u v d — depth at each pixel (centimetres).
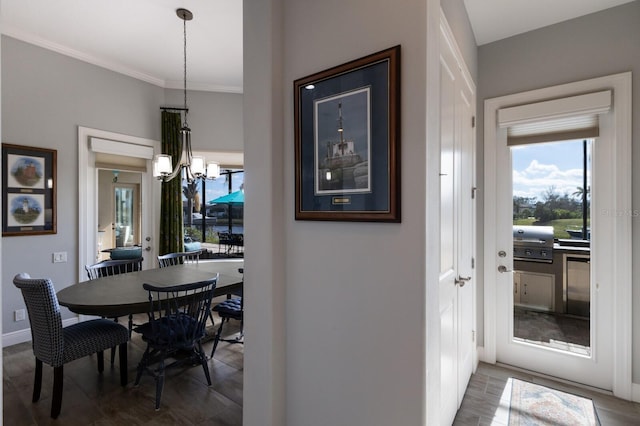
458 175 212
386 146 136
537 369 264
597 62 235
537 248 266
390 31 137
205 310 258
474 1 225
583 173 249
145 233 435
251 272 171
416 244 131
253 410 170
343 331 150
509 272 275
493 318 280
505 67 271
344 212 148
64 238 359
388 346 138
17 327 327
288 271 169
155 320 255
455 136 202
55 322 214
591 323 244
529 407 221
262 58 167
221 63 394
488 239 281
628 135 226
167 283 275
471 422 207
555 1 226
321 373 157
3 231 319
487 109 279
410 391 133
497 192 278
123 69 402
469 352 254
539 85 257
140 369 250
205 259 490
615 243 232
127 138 409
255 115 169
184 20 307
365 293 144
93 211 386
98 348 235
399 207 134
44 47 342
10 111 322
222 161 472
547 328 263
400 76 134
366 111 141
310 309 161
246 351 173
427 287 130
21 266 331
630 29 225
